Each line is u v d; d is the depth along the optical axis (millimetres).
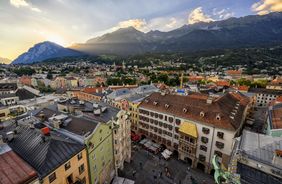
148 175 48781
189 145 51750
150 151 60469
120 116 46969
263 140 24641
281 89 128750
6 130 34625
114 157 45375
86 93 104750
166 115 58812
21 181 19734
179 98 62000
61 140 30250
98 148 36812
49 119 38750
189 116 53375
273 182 18359
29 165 22922
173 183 46000
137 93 91000
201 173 50062
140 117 68125
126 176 48156
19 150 27812
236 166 20891
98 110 44094
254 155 21375
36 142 28422
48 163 25250
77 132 34594
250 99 88875
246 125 76000
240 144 24109
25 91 88188
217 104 52344
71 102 55531
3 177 19641
